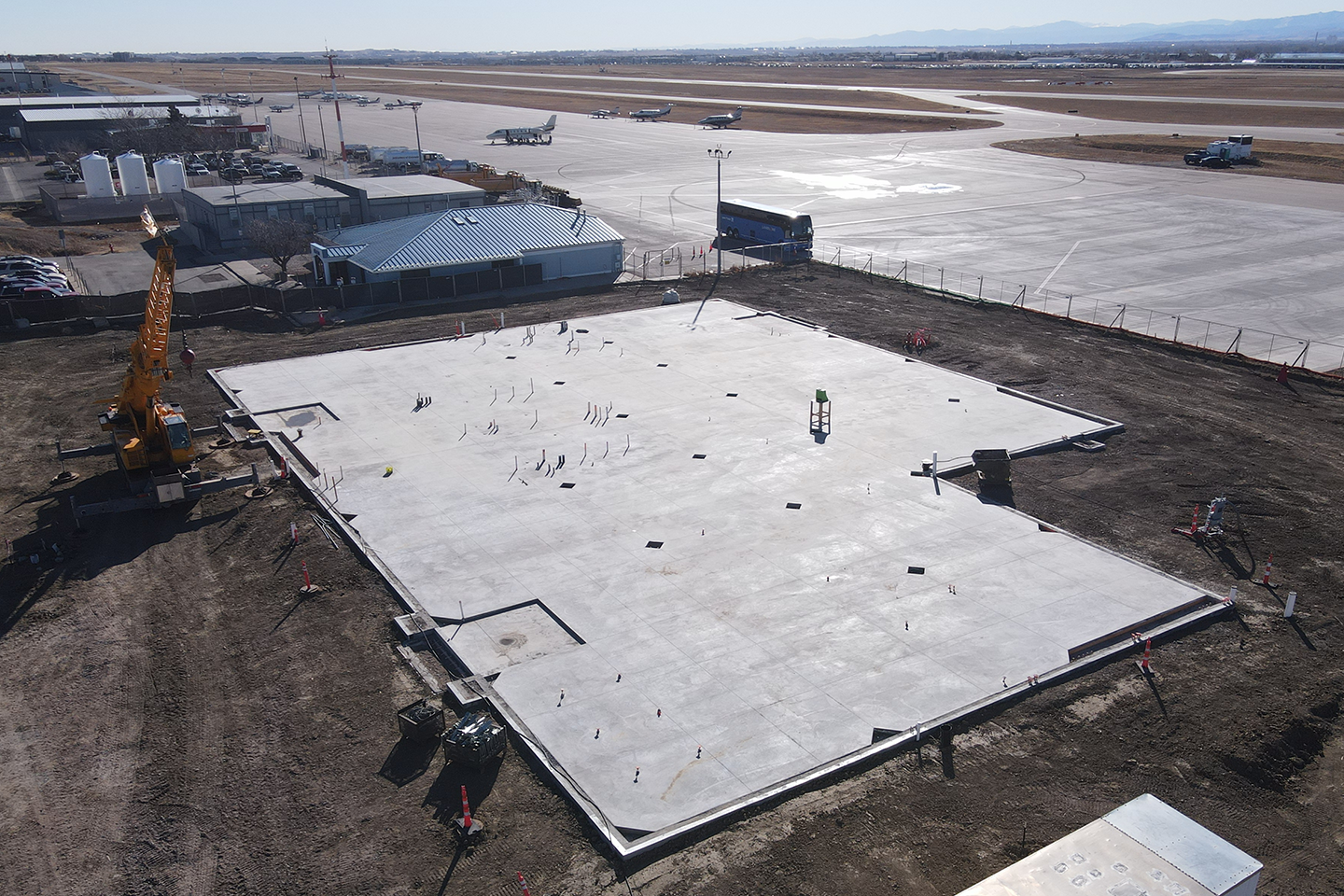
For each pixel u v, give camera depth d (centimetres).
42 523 3098
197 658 2392
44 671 2345
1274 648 2408
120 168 9831
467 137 15212
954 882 1712
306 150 13612
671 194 9906
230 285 6194
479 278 5975
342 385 4288
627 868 1747
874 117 17725
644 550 2873
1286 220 8056
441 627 2498
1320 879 1730
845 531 2981
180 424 3172
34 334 5150
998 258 6912
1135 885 1355
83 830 1853
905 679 2270
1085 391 4222
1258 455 3562
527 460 3494
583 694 2227
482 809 1897
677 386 4250
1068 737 2088
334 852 1794
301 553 2891
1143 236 7556
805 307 5628
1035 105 19962
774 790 1923
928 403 4044
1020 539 2941
